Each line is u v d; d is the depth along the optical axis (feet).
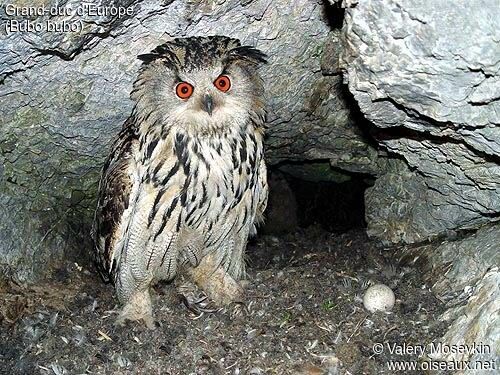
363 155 3.22
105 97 2.62
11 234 2.85
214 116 2.43
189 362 2.41
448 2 1.87
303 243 3.48
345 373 2.29
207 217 2.60
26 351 2.47
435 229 2.94
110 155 2.70
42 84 2.48
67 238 3.08
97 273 3.08
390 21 1.94
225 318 2.62
